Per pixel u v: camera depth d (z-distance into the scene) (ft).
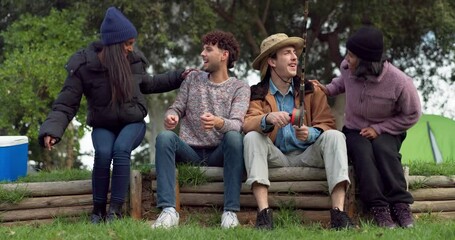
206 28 49.19
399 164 18.81
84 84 19.25
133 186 19.49
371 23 50.08
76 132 50.24
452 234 16.31
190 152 19.62
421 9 50.19
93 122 19.42
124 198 18.88
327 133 18.52
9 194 19.33
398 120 19.19
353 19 50.21
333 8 52.11
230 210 18.47
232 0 53.67
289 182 19.35
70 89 19.20
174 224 18.13
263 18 52.95
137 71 19.74
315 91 19.92
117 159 18.71
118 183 18.69
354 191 19.04
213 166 19.79
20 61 46.32
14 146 21.08
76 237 16.43
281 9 55.62
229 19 51.88
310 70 60.39
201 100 19.81
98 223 18.34
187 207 19.84
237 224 18.17
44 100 47.24
